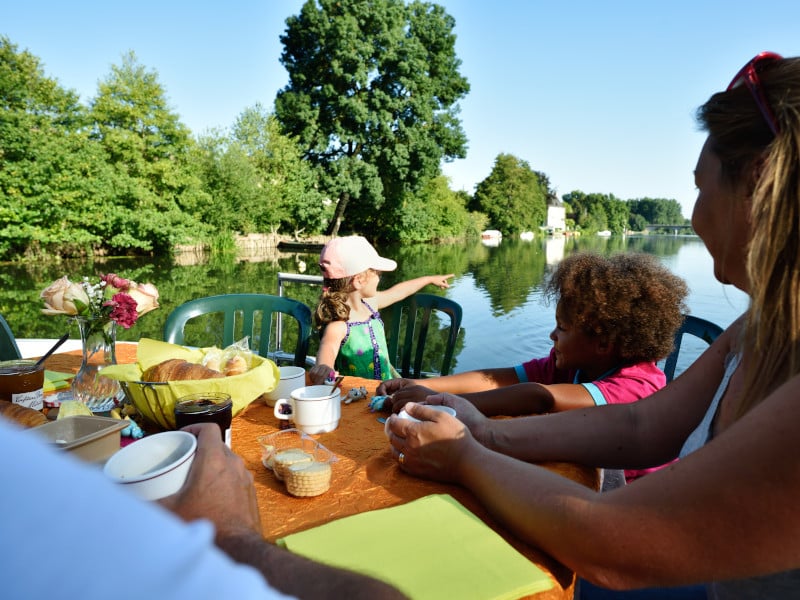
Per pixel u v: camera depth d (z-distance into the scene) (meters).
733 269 0.91
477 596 0.66
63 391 1.52
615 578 0.71
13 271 18.41
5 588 0.21
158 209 27.42
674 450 1.15
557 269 1.66
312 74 32.94
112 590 0.23
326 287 2.68
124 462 0.72
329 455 1.10
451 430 1.04
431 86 33.62
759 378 0.77
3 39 21.34
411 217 37.38
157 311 10.14
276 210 33.88
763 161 0.79
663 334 1.50
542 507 0.79
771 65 0.80
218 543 0.61
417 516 0.85
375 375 2.70
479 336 8.65
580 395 1.45
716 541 0.63
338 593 0.52
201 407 1.11
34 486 0.23
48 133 22.17
